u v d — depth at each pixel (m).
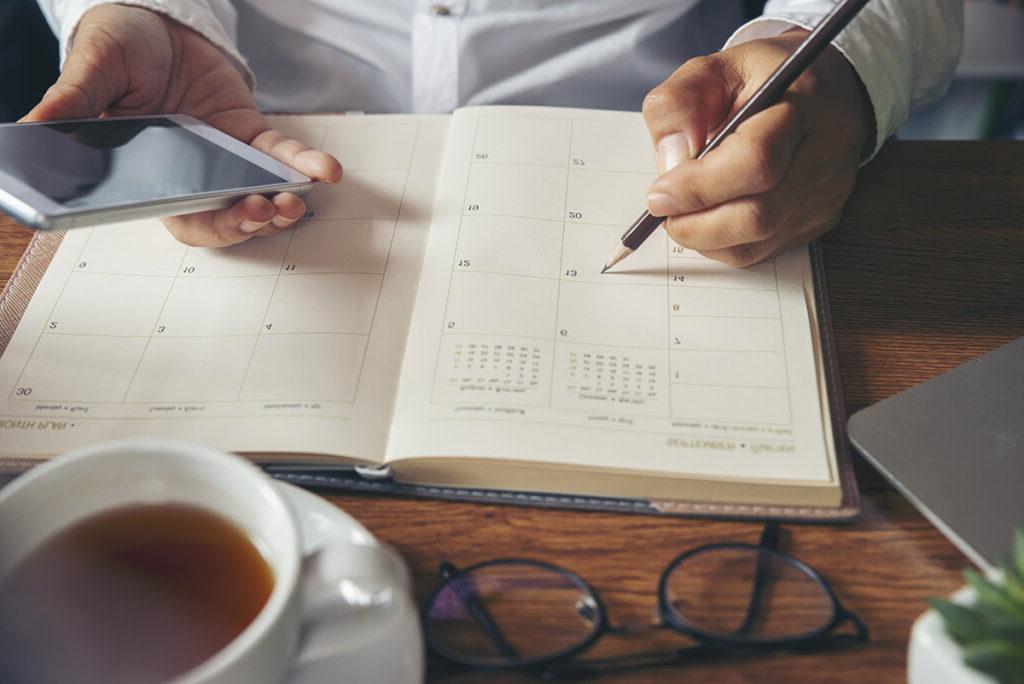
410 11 0.91
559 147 0.67
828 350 0.54
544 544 0.46
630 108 0.95
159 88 0.69
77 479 0.36
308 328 0.55
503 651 0.41
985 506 0.45
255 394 0.51
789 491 0.47
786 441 0.48
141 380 0.52
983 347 0.56
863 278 0.60
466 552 0.45
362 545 0.34
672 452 0.48
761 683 0.40
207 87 0.72
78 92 0.61
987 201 0.66
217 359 0.53
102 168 0.55
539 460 0.47
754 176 0.54
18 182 0.51
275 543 0.35
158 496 0.38
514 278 0.57
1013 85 1.60
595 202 0.63
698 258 0.59
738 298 0.56
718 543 0.45
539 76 0.91
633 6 0.89
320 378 0.52
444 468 0.48
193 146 0.60
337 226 0.61
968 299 0.59
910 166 0.69
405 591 0.34
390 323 0.55
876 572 0.44
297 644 0.34
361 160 0.67
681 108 0.60
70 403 0.51
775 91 0.56
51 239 0.61
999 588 0.34
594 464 0.47
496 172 0.65
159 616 0.35
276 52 0.95
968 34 1.56
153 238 0.61
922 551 0.45
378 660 0.37
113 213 0.51
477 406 0.50
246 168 0.59
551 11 0.88
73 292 0.58
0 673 0.33
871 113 0.65
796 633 0.42
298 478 0.48
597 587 0.44
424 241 0.60
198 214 0.58
